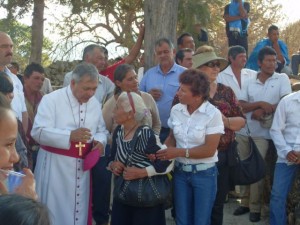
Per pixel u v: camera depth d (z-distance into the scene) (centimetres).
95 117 459
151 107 521
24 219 140
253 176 486
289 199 546
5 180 242
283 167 521
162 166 402
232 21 938
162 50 571
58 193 445
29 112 582
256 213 599
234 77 615
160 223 421
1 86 367
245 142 592
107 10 1431
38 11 1509
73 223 448
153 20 695
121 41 1487
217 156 454
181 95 428
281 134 521
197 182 436
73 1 1405
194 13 1227
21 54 2045
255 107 589
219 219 489
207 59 478
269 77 602
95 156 440
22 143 382
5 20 1488
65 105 445
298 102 513
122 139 416
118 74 511
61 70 1448
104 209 549
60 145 433
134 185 403
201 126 427
